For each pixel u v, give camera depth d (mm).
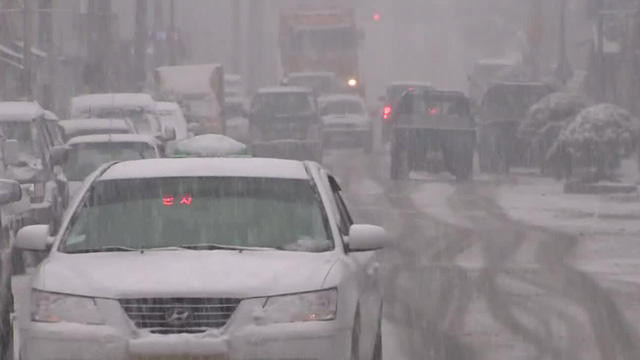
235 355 20594
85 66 145750
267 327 20781
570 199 77500
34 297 21391
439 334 32938
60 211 51500
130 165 25531
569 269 46156
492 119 103688
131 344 20547
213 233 23359
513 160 102938
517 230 59906
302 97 111812
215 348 20500
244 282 21031
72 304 20969
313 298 21219
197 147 49719
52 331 20859
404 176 93500
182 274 21250
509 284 42250
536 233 58562
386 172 101625
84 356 20688
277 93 111875
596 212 68875
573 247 53031
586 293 40281
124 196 24266
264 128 110750
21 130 50844
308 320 21047
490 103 105000
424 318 35469
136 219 23734
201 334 20641
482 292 40469
